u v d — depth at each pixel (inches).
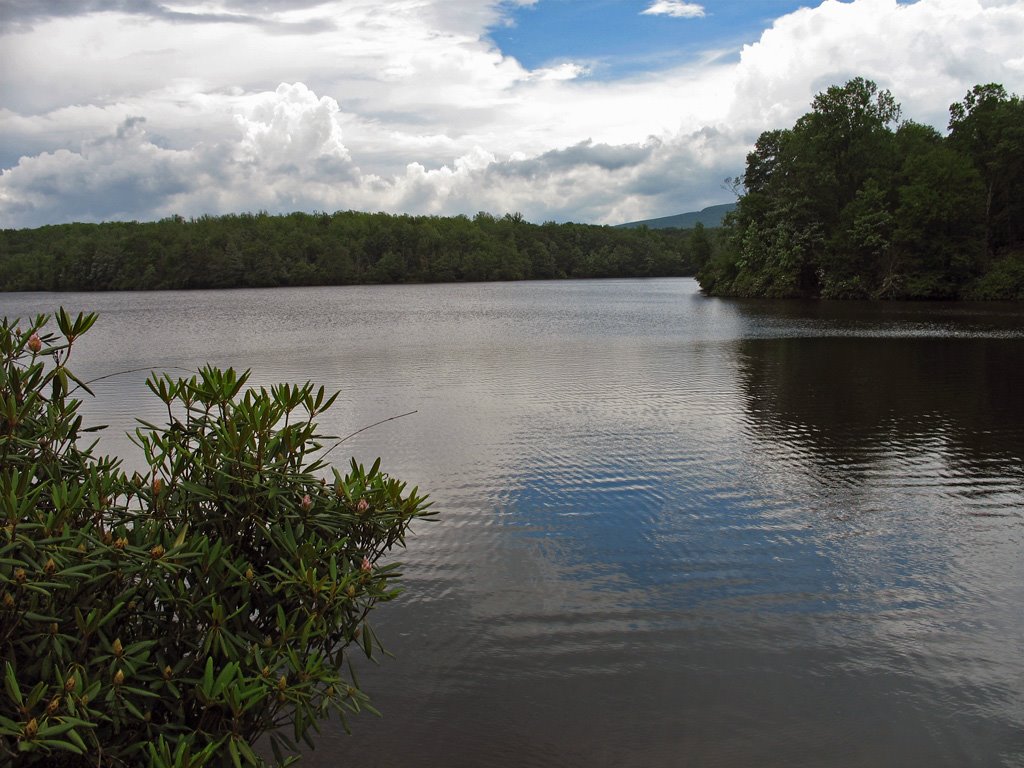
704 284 3036.4
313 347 1129.4
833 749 197.9
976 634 255.6
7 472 126.0
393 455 478.6
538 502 389.7
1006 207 2449.6
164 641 129.5
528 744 199.2
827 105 2455.7
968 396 684.1
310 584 131.4
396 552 324.5
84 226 5684.1
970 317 1620.3
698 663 237.5
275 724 140.6
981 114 2496.3
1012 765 191.9
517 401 664.4
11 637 115.0
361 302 2632.9
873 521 361.7
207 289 4284.0
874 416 598.5
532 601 279.1
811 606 275.6
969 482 422.9
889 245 2273.6
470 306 2297.0
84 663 117.3
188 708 132.4
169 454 143.6
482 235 5812.0
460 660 238.8
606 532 348.2
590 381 777.6
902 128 2763.3
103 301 2908.5
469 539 339.3
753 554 323.3
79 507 125.8
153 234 4643.2
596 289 3710.6
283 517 141.6
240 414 142.7
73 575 113.4
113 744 124.4
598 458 470.6
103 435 519.2
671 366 891.4
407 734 202.1
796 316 1710.1
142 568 121.0
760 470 446.6
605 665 236.2
